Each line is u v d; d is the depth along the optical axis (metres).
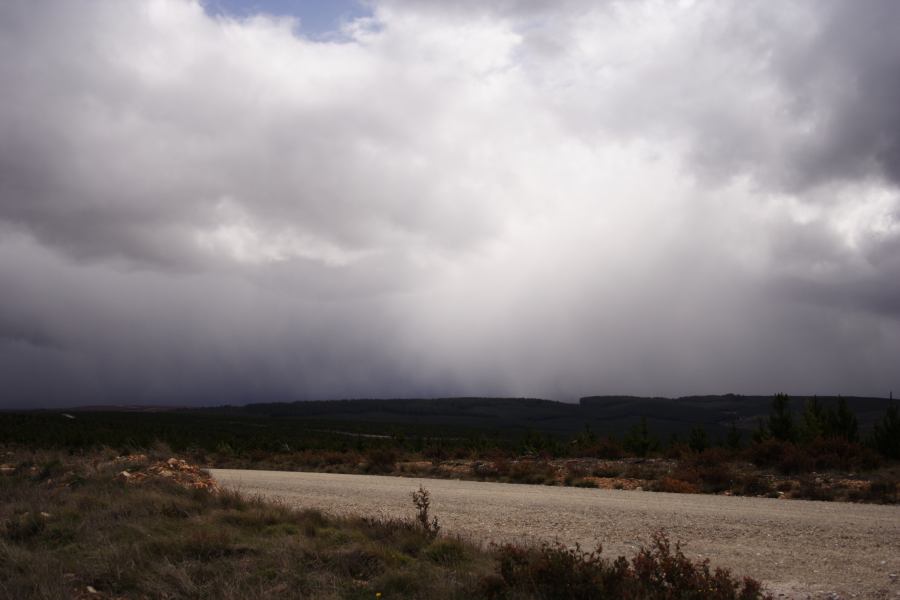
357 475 28.91
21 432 53.03
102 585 8.58
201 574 8.88
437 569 9.15
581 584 7.85
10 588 8.11
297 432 83.50
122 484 15.98
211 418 121.38
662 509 15.81
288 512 13.21
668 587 7.63
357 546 10.01
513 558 8.72
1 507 13.09
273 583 8.51
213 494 15.37
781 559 10.23
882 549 10.81
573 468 26.41
